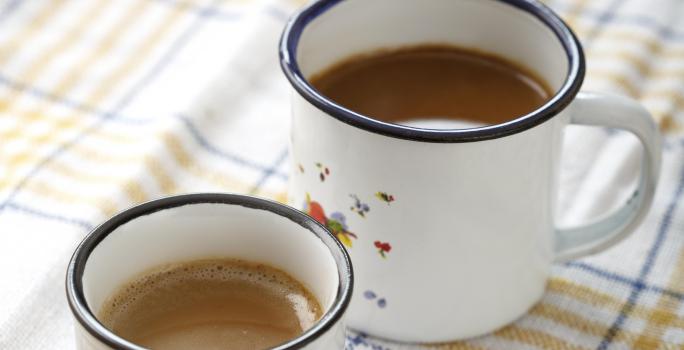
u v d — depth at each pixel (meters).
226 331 0.41
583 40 0.63
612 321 0.49
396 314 0.47
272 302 0.42
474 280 0.47
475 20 0.51
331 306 0.39
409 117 0.49
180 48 0.62
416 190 0.44
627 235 0.49
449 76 0.51
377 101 0.50
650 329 0.49
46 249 0.51
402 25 0.51
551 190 0.47
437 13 0.51
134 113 0.58
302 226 0.41
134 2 0.65
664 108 0.59
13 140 0.56
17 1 0.64
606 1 0.65
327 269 0.41
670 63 0.62
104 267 0.41
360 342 0.48
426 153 0.44
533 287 0.49
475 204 0.45
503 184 0.45
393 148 0.44
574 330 0.49
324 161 0.45
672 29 0.64
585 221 0.54
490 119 0.49
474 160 0.44
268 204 0.42
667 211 0.54
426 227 0.45
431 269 0.46
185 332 0.41
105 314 0.41
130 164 0.55
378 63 0.51
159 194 0.54
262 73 0.60
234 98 0.59
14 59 0.61
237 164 0.56
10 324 0.48
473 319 0.48
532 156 0.45
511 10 0.50
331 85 0.50
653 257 0.52
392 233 0.45
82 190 0.54
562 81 0.48
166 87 0.59
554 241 0.49
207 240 0.42
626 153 0.56
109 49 0.62
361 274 0.47
